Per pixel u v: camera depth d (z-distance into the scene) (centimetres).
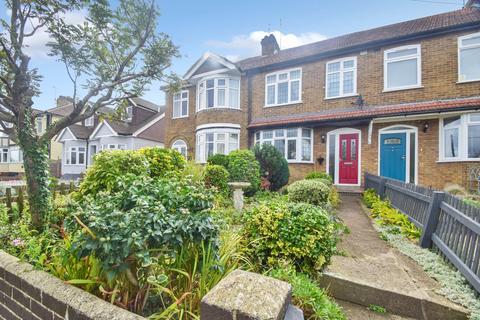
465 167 843
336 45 1182
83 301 173
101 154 462
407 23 1143
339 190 998
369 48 1066
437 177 901
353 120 1008
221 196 674
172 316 173
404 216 549
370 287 281
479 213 294
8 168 2755
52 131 406
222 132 1323
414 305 261
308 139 1176
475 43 888
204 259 194
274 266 284
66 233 232
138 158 467
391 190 701
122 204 211
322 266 301
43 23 381
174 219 187
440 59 936
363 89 1070
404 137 975
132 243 162
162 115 2159
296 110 1230
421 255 368
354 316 263
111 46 475
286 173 1002
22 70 369
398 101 995
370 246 420
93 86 449
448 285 281
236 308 122
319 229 303
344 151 1092
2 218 401
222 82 1388
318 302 212
